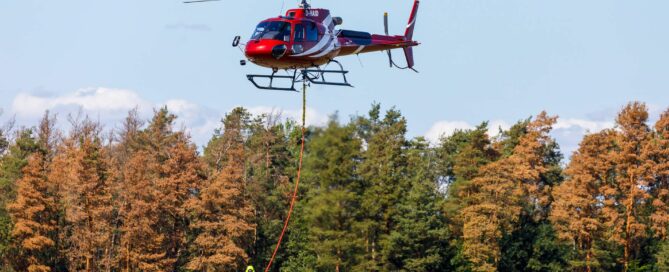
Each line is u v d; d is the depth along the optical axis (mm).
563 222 198625
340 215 108875
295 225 178000
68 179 195625
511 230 185875
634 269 197500
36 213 187375
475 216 177750
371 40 109562
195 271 197375
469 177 190375
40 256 190875
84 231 190500
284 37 95562
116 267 194875
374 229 122688
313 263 156375
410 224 171125
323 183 107188
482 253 181500
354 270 112312
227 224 187625
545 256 196500
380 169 160250
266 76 100062
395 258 173375
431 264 179125
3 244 188500
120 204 196625
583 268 199250
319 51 98438
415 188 178500
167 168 197500
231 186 191250
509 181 182875
